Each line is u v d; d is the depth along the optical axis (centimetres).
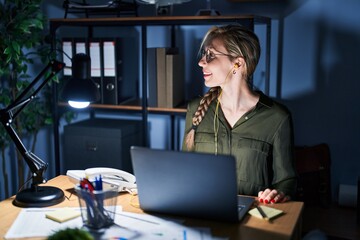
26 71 266
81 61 150
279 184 175
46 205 149
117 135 261
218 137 182
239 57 175
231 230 129
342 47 254
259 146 176
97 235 124
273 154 178
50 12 299
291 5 259
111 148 263
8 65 260
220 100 184
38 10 262
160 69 255
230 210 130
